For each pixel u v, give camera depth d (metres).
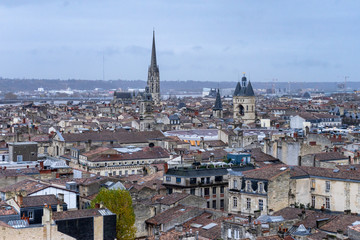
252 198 188.12
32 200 178.38
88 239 156.00
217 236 160.38
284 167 194.00
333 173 194.00
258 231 147.00
